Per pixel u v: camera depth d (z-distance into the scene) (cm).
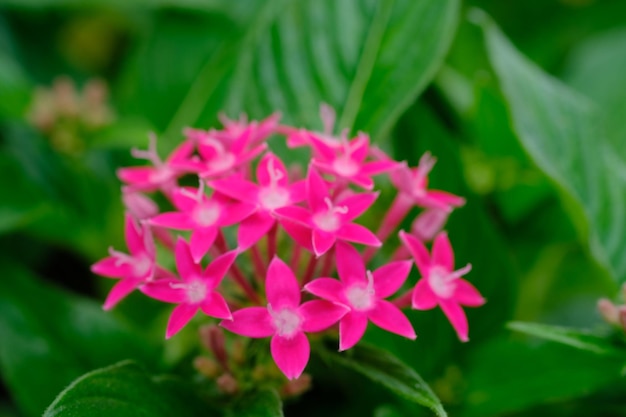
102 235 31
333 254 24
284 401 26
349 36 28
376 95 27
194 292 22
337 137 27
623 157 32
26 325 27
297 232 23
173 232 27
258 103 28
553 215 30
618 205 28
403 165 24
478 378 26
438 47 27
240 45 29
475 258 27
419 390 23
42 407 26
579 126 28
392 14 27
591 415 27
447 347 27
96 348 27
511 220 30
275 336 22
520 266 30
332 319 22
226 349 25
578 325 33
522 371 26
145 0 31
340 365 26
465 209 27
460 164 27
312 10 28
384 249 27
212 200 23
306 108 28
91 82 33
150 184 24
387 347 26
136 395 23
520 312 30
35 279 27
